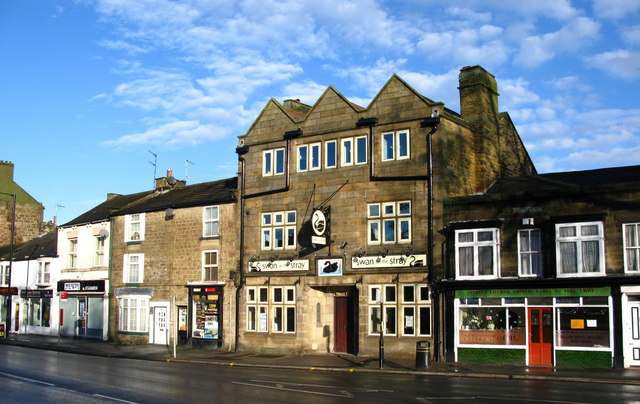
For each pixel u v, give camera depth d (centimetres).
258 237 3195
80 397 1678
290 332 3031
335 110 3009
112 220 3994
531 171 3488
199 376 2164
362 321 2803
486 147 2992
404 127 2806
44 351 3344
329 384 1953
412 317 2703
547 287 2405
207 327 3353
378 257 2789
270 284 3112
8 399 1655
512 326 2478
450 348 2570
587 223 2359
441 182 2698
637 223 2286
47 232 5522
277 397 1664
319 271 2948
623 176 2553
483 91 3027
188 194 3781
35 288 4581
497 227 2541
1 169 5497
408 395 1703
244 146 3284
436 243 2673
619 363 2262
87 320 4091
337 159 2970
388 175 2820
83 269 4172
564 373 2183
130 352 3219
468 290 2564
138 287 3756
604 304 2312
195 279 3462
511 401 1591
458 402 1577
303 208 3053
